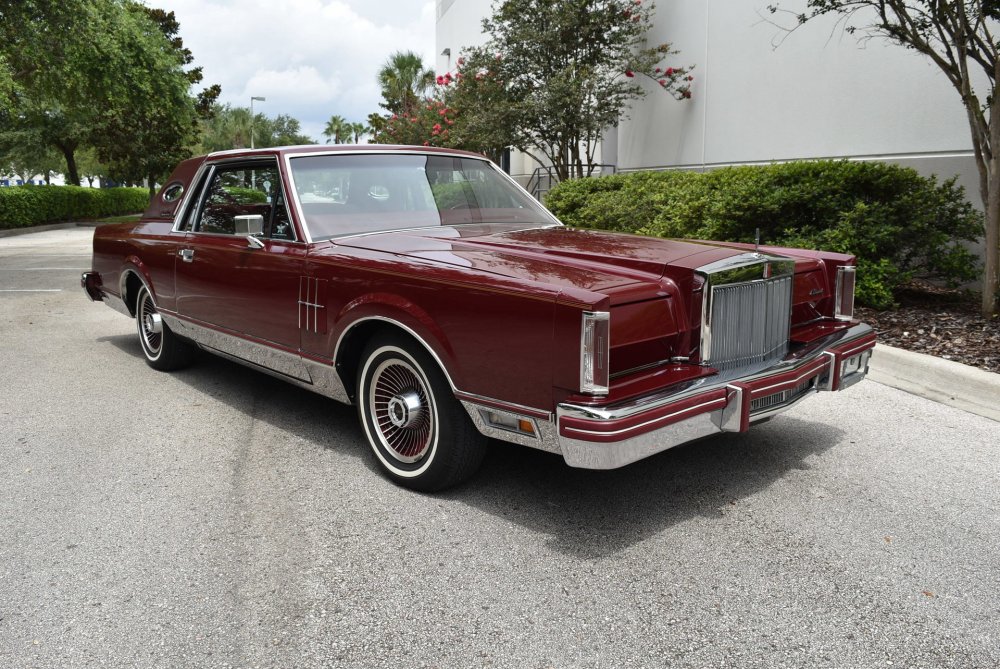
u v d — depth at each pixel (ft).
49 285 34.94
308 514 10.72
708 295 9.86
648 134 40.81
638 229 27.96
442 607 8.36
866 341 12.19
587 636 7.81
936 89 24.57
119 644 7.74
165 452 13.21
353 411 15.62
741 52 32.94
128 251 18.52
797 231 22.99
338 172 13.53
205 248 15.08
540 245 11.67
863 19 26.86
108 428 14.49
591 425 8.59
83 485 11.80
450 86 53.42
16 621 8.16
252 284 13.69
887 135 26.40
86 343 22.34
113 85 52.26
